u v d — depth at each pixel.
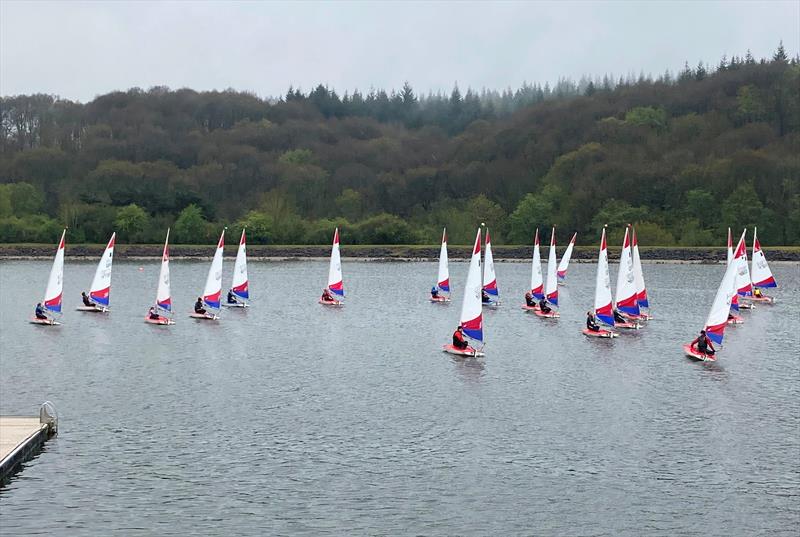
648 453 47.84
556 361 71.94
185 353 74.88
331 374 66.69
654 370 68.62
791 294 123.00
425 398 59.28
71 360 71.19
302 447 48.38
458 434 51.00
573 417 54.78
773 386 63.25
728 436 50.88
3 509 39.53
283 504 40.59
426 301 113.62
